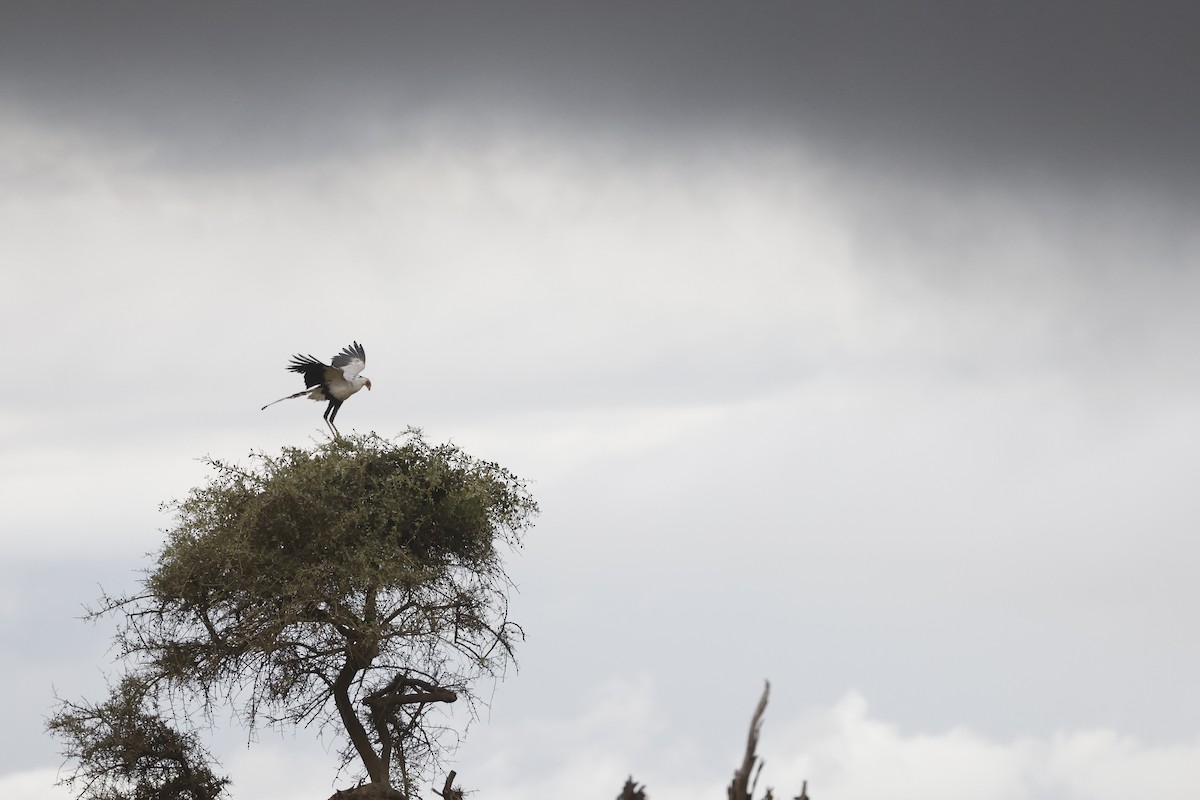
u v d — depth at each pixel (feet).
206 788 472.85
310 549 465.88
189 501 479.00
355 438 488.85
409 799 483.92
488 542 495.41
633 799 280.51
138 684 472.44
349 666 483.10
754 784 267.18
